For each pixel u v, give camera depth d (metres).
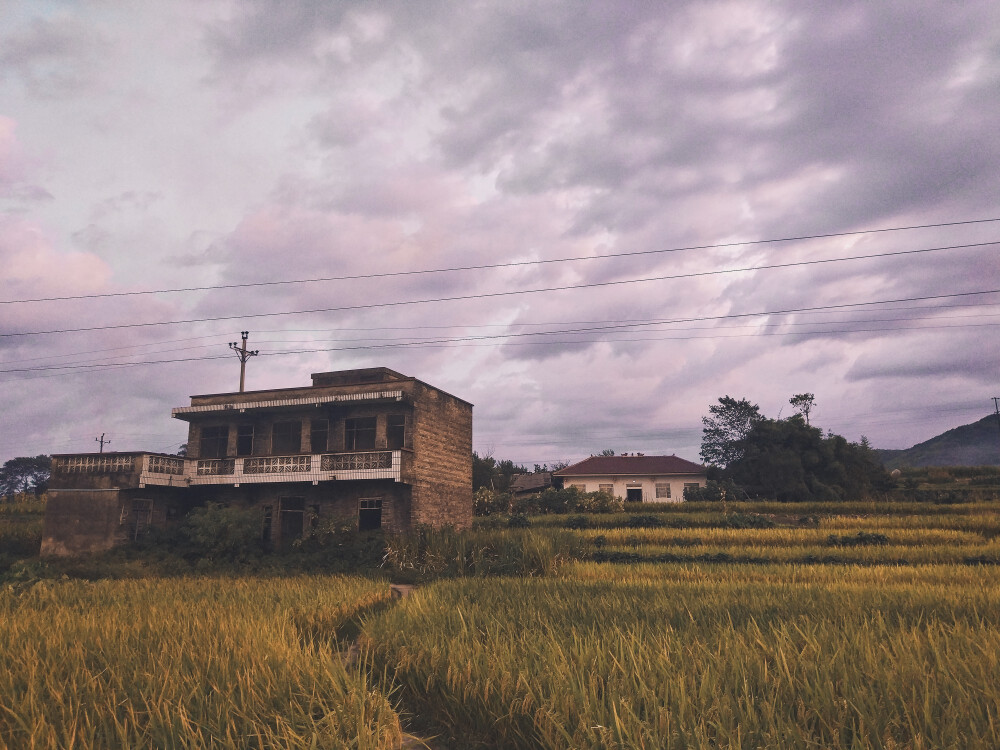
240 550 30.28
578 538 31.89
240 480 34.41
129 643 10.14
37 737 6.03
